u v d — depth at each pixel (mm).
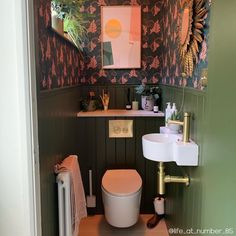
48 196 1312
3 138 1087
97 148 2596
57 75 1580
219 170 1013
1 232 1134
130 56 2705
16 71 1047
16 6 1001
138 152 2607
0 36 1026
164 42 2549
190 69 1607
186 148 1406
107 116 2504
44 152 1240
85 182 2611
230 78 904
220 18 1022
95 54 2709
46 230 1271
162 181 1676
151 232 2326
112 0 2641
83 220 2549
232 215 871
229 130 905
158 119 2557
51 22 1412
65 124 1810
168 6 2363
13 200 1121
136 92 2736
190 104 1609
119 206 2086
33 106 1067
